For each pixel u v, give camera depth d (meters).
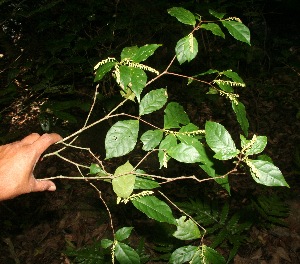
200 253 1.08
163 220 1.05
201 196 3.55
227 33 5.36
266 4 6.57
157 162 3.90
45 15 3.81
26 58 4.02
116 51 3.01
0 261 3.17
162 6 4.24
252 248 3.00
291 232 3.09
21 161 1.12
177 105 1.23
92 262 2.90
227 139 0.97
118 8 3.77
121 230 1.14
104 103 3.46
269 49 5.81
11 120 4.08
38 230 3.43
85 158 4.05
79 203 3.62
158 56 4.48
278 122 4.53
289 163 3.91
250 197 3.50
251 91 4.96
